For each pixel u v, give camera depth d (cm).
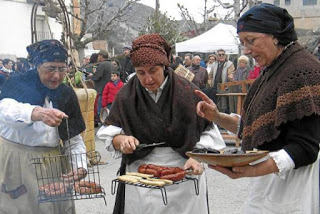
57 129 246
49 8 279
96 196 240
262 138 206
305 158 199
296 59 204
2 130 243
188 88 257
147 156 263
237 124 250
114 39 3086
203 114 247
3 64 266
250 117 217
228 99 802
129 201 271
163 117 254
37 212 242
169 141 257
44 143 246
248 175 198
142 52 243
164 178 238
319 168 208
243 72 1011
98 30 1513
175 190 261
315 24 2130
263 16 205
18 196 243
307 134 199
